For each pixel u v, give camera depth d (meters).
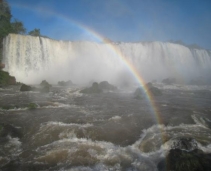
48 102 18.44
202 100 20.69
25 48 35.25
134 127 12.02
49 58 37.78
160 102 19.39
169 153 8.23
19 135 10.80
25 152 9.06
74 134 10.82
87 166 8.03
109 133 11.04
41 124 12.14
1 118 13.24
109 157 8.66
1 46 34.44
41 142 10.04
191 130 11.48
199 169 7.04
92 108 16.53
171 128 11.84
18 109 15.61
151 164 8.10
